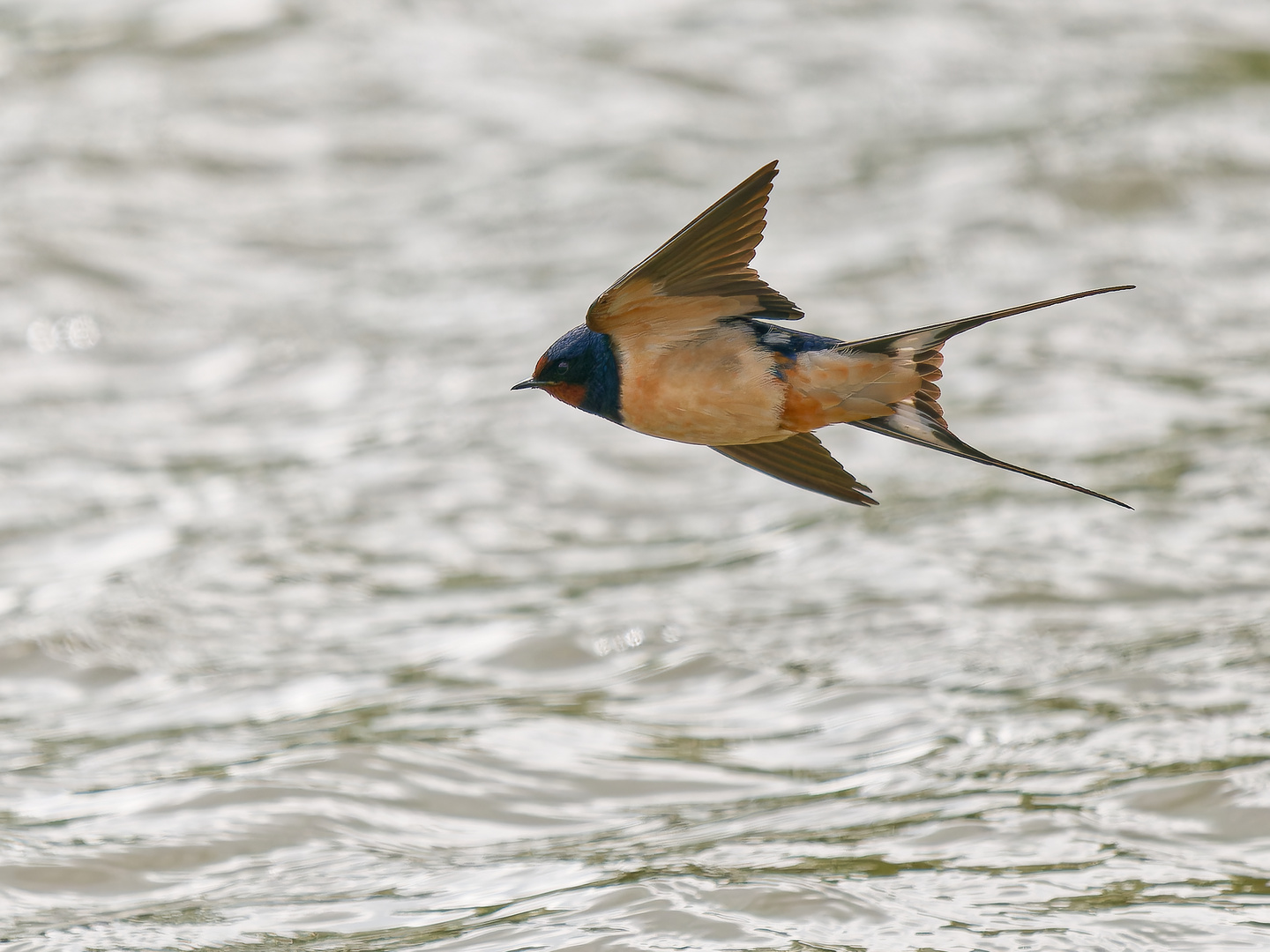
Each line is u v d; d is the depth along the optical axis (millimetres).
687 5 37125
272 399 23500
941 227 28594
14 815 12328
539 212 29516
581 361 8281
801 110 33281
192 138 30953
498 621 16641
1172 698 14008
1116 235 28516
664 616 16484
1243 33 36812
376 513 19812
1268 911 10359
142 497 20328
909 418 8250
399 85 33062
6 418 22766
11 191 28859
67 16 34531
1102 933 10102
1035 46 36094
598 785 12766
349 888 11086
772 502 20078
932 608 16438
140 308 25984
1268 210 29281
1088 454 20812
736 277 8047
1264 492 19297
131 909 10891
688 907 10461
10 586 17688
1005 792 12297
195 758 13422
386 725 13969
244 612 17016
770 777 12898
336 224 29062
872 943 9992
